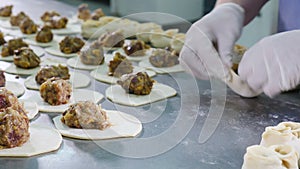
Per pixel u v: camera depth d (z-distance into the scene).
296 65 1.29
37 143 1.09
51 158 1.04
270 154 0.96
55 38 2.04
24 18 2.15
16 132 1.06
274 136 1.04
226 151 1.08
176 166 1.01
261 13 2.51
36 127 1.17
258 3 1.70
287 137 1.03
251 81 1.35
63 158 1.04
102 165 1.01
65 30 2.16
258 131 1.19
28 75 1.59
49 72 1.50
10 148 1.06
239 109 1.32
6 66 1.67
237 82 1.39
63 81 1.36
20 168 0.99
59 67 1.53
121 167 1.00
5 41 1.94
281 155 0.96
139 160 1.03
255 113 1.30
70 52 1.82
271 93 1.34
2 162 1.01
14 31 2.14
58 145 1.08
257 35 2.58
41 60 1.74
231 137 1.15
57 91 1.32
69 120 1.18
